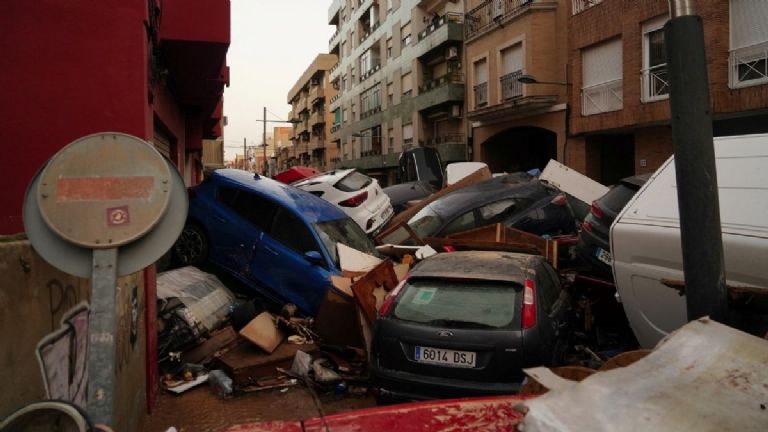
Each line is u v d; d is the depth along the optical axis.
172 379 5.43
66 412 1.79
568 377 2.55
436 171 21.11
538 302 4.49
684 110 3.06
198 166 21.92
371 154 42.12
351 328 6.10
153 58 5.32
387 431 1.91
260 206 7.74
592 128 17.95
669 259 4.03
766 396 1.73
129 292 3.91
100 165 2.18
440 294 4.61
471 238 8.78
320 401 5.12
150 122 5.07
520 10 21.30
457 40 28.09
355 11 46.25
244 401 5.07
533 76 20.89
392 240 9.99
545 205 10.23
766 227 3.56
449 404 2.08
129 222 2.16
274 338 5.91
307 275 7.04
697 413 1.64
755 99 12.78
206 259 7.87
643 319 4.38
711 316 3.04
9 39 4.24
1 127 4.20
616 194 6.61
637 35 16.05
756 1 12.93
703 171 3.04
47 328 2.45
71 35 4.34
